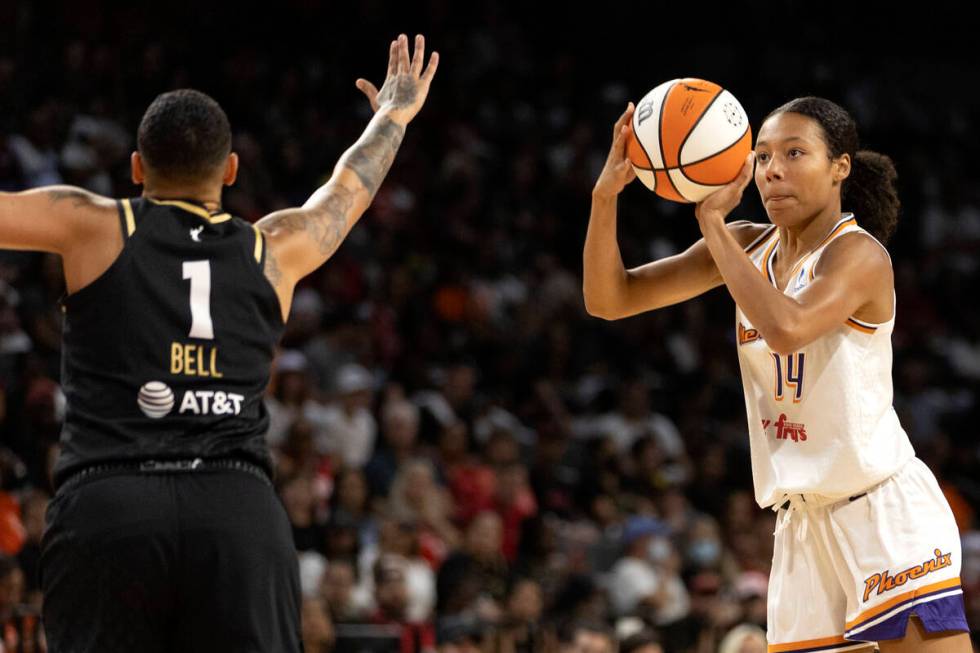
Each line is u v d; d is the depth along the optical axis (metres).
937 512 9.01
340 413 24.28
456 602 19.83
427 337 29.38
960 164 44.12
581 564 22.84
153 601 7.29
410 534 20.78
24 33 29.77
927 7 45.84
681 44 43.88
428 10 38.50
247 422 7.64
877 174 9.56
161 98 7.98
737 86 43.03
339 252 29.89
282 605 7.47
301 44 36.06
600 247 9.59
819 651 9.12
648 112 9.05
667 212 37.66
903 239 40.34
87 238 7.55
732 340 34.22
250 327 7.69
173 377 7.45
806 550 9.22
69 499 7.34
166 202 7.79
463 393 26.97
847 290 8.55
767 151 8.91
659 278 9.88
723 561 24.27
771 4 44.66
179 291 7.55
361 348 27.02
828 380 8.84
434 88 37.62
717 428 30.25
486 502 24.06
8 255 23.66
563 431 26.66
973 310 39.09
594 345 31.30
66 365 7.61
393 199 33.12
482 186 35.50
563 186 36.56
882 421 9.00
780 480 9.04
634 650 16.09
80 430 7.46
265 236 7.93
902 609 8.74
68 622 7.29
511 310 31.50
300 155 32.03
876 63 45.28
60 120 28.06
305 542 20.11
